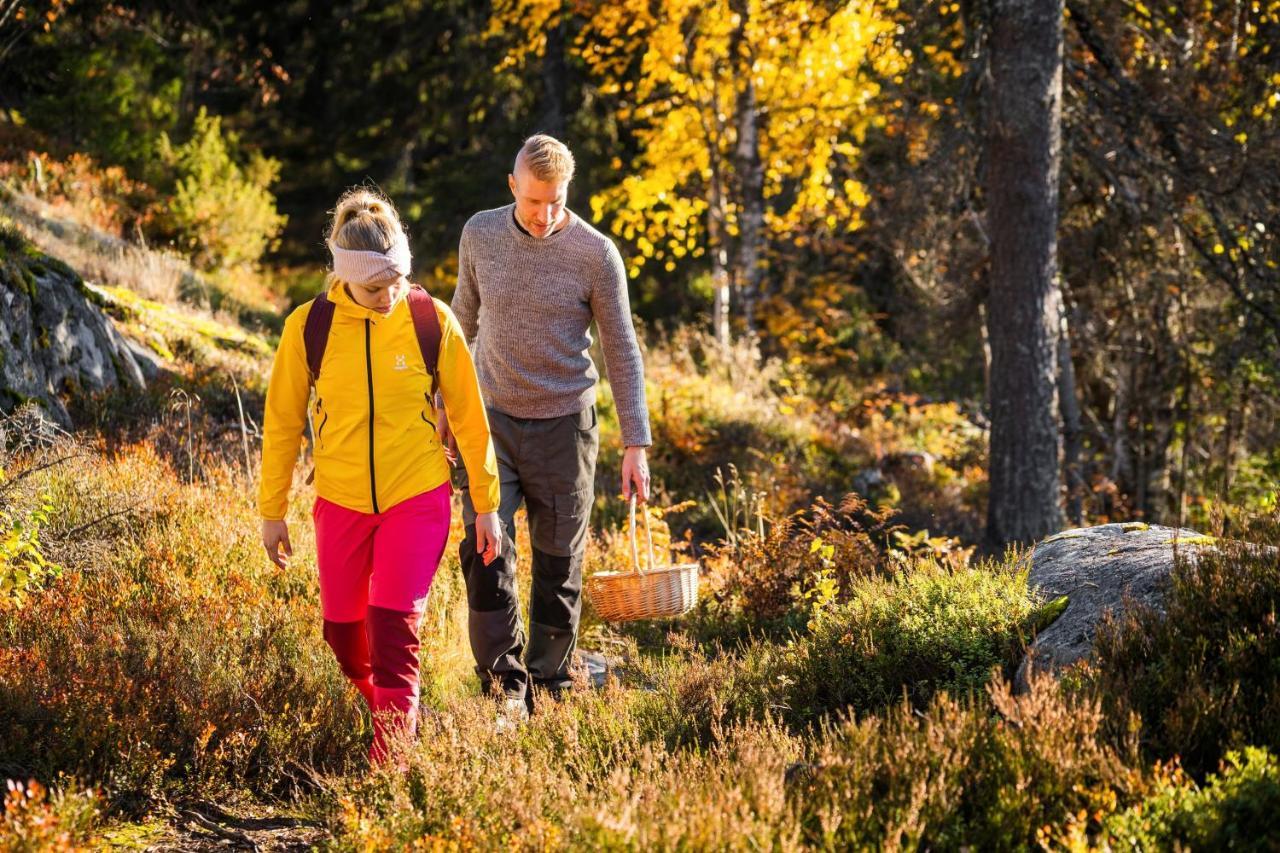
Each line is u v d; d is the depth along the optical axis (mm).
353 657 3250
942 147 10234
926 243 12578
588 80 19812
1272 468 14391
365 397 2992
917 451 12648
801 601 5320
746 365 12805
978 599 3662
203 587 4211
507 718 3377
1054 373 8133
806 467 10328
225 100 25297
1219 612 2936
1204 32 10344
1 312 5906
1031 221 7973
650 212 13930
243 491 5426
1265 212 9383
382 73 23531
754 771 2414
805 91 13266
